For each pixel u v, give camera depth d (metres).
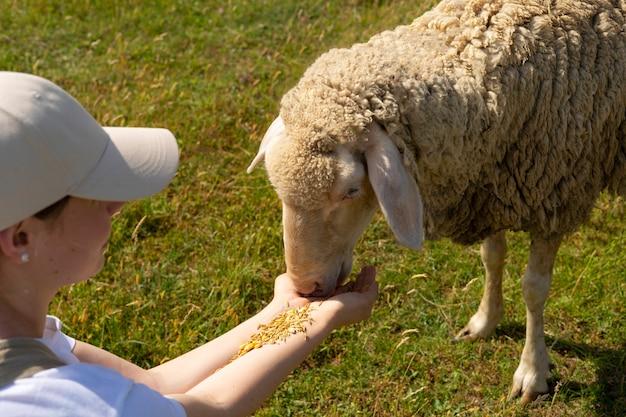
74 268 1.74
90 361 2.25
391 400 4.06
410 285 4.71
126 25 7.48
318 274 3.32
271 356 2.13
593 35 3.57
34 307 1.74
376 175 3.14
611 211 5.04
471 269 4.79
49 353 1.69
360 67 3.30
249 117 6.18
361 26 7.11
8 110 1.54
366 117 3.18
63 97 1.62
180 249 5.02
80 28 7.44
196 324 4.40
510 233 5.02
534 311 3.95
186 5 7.71
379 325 4.46
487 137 3.49
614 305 4.48
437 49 3.49
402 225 3.13
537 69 3.49
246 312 4.60
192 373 2.36
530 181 3.62
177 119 6.09
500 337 4.41
